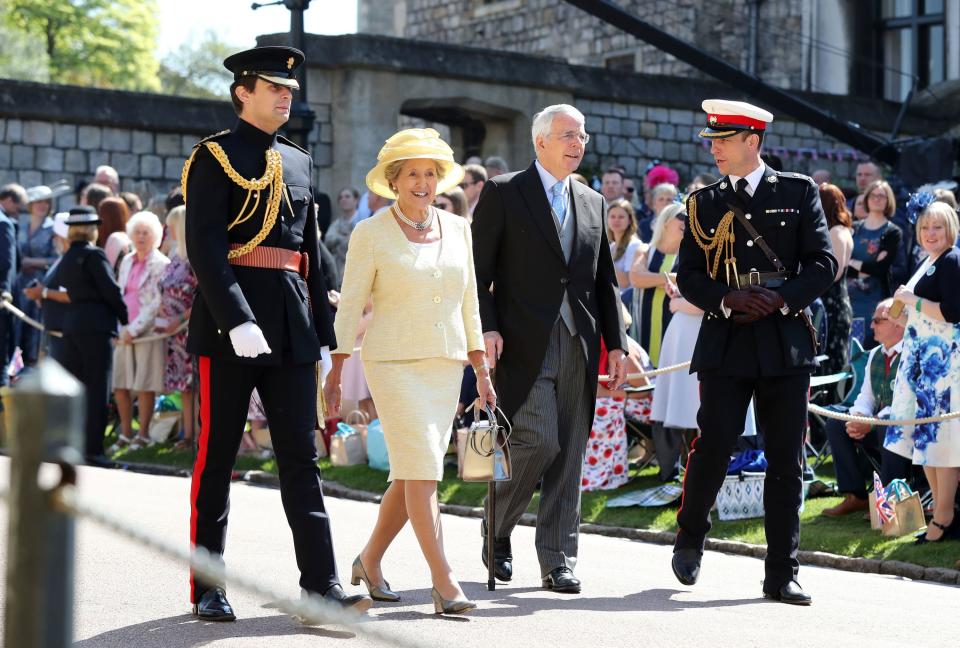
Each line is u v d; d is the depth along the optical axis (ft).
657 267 33.60
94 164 57.67
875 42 83.10
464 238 20.52
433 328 19.74
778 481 21.65
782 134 69.77
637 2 89.35
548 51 93.76
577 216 22.45
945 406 26.37
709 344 21.90
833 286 33.30
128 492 31.58
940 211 26.81
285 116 18.97
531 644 17.85
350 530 27.43
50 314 39.91
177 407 41.96
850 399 31.83
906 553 25.27
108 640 17.54
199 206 18.44
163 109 58.80
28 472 8.29
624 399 31.78
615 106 67.46
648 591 22.11
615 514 29.63
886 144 64.59
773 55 83.51
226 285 18.13
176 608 19.49
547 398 22.04
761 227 21.75
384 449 34.81
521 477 22.11
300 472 18.84
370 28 107.24
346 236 46.42
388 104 61.57
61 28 153.79
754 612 20.52
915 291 26.78
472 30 99.09
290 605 10.27
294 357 18.70
